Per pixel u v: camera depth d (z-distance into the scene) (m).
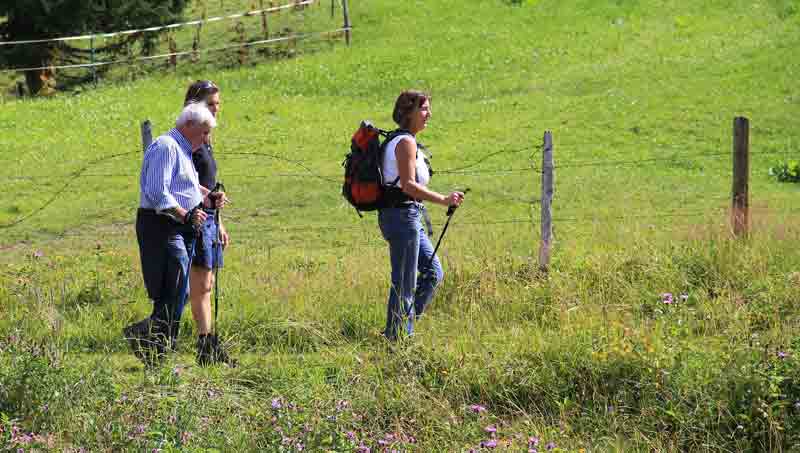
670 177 59.94
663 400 21.64
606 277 30.86
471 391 23.03
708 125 70.38
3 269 35.88
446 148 68.25
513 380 23.00
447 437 20.48
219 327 28.25
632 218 46.03
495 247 36.47
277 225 50.00
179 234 24.80
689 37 95.38
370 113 79.94
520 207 52.94
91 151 69.88
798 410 20.59
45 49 100.56
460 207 53.53
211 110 26.55
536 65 90.69
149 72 99.00
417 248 25.59
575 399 22.44
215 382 22.41
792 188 57.25
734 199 34.62
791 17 98.31
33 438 19.83
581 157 65.25
